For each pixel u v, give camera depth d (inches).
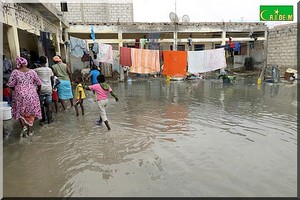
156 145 189.6
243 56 855.1
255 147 186.7
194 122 251.4
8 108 191.6
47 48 347.3
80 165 157.3
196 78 674.2
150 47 627.5
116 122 250.2
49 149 181.0
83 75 538.0
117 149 181.8
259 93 436.8
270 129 228.8
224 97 398.3
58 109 304.7
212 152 177.2
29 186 133.9
